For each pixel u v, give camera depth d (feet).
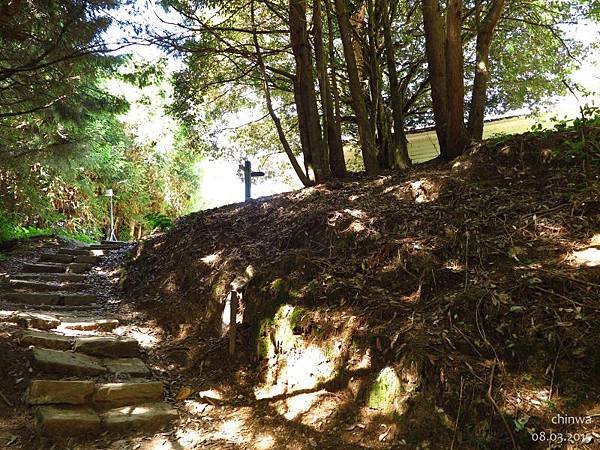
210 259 20.06
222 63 34.96
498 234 13.76
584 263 11.64
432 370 10.50
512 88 37.42
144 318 19.85
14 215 39.32
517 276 11.88
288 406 12.65
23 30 22.90
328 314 13.58
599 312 10.20
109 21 24.27
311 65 25.68
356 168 46.80
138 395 13.44
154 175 68.64
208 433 12.16
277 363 14.03
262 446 11.41
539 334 10.30
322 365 12.93
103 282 25.12
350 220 17.04
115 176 58.75
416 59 36.24
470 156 18.06
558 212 13.80
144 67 31.42
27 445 10.96
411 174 20.59
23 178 39.40
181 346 17.04
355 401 11.68
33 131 33.35
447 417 9.89
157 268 23.31
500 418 9.32
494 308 11.19
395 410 10.74
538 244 12.95
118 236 69.82
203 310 18.26
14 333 15.48
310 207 19.95
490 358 10.44
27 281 23.17
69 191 53.26
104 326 18.31
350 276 14.66
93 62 27.68
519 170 16.61
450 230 14.57
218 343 16.22
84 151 34.06
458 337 11.05
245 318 16.14
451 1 19.60
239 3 30.14
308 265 15.62
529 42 34.81
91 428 11.77
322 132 26.78
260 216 21.85
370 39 29.48
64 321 17.99
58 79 27.45
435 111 22.49
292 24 25.16
